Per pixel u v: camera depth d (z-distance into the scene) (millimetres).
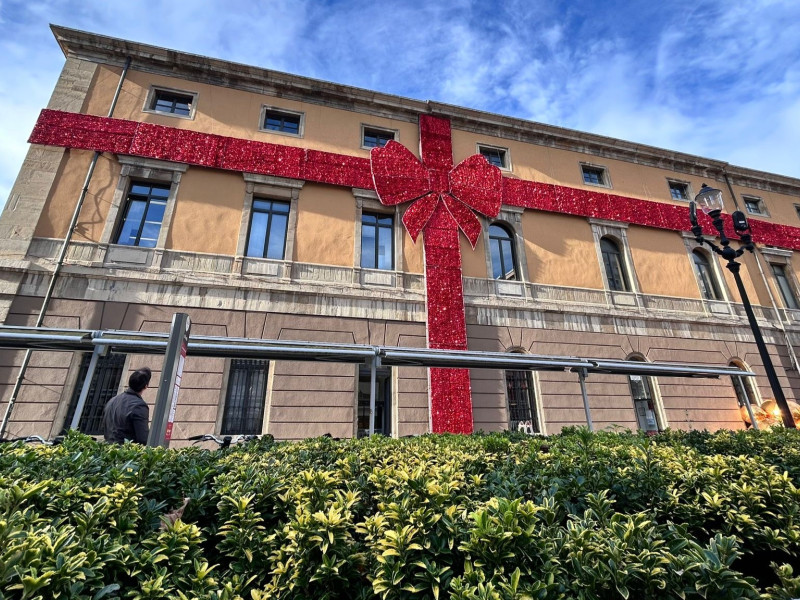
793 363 17219
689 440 6691
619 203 17328
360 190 14008
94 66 12891
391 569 2178
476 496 3160
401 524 2406
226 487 2957
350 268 13047
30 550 1719
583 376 9281
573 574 2072
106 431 5527
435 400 12203
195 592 2045
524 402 13648
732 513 3055
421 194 14539
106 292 10750
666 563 2053
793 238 20062
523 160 16891
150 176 12273
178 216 12047
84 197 11492
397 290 13203
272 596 2309
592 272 15930
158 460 3207
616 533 2283
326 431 11148
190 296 11328
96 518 2225
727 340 16531
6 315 9914
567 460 3854
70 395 9828
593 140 18078
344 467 3660
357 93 15094
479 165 15680
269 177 13227
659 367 10172
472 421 12336
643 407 14992
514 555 2088
